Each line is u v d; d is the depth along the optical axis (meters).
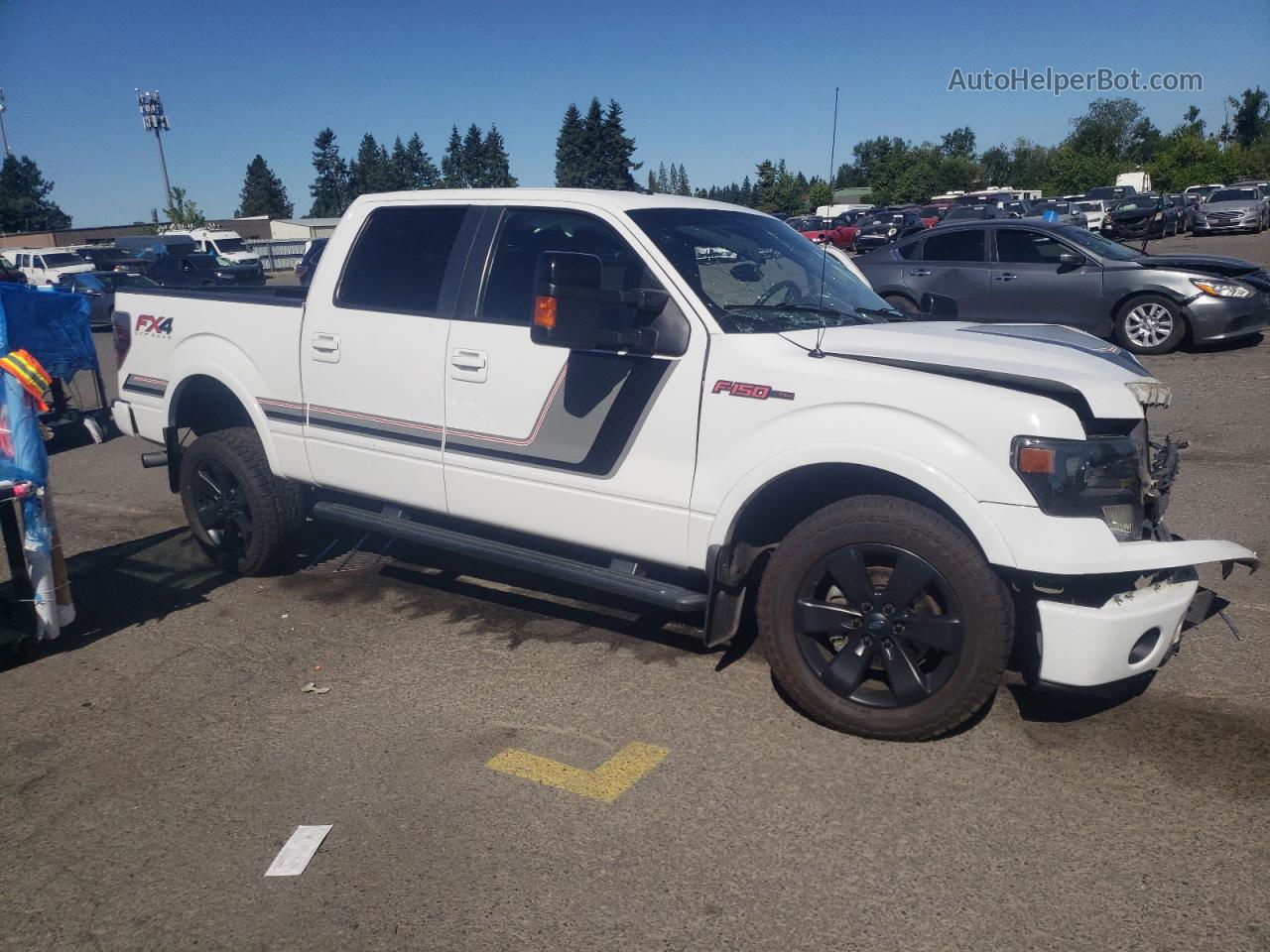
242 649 4.82
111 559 6.25
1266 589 5.14
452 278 4.69
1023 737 3.79
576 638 4.82
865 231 39.38
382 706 4.19
